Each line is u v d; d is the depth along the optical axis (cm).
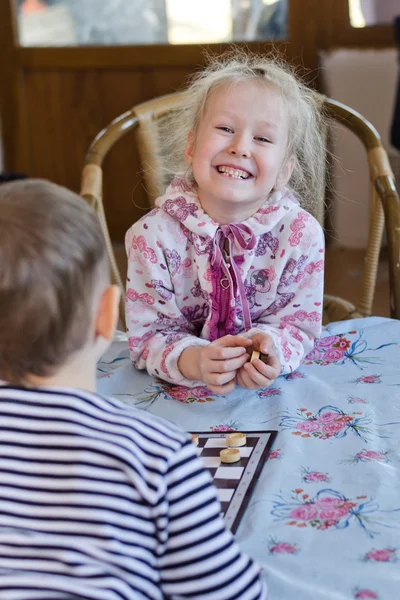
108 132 156
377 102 342
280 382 115
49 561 58
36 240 58
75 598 57
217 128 119
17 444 60
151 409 109
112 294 65
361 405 104
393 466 88
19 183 63
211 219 122
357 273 332
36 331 59
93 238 61
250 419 103
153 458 61
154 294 125
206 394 114
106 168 379
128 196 381
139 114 158
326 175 160
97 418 61
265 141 119
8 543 59
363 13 342
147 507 60
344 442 94
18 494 60
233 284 123
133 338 124
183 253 125
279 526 76
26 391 61
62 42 367
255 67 124
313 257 124
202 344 120
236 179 119
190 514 61
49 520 59
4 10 364
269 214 122
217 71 127
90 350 64
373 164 151
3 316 58
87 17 362
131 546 59
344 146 343
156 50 358
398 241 140
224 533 62
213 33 354
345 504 80
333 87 346
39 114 378
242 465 90
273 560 71
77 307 60
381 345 125
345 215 358
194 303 128
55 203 61
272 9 347
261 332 115
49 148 383
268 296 126
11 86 374
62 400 61
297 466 88
